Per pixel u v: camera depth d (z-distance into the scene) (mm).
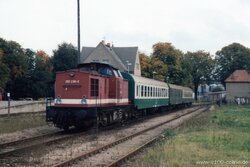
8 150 15930
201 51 129125
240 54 121438
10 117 30938
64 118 22641
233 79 108875
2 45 89438
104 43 86312
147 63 96062
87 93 22656
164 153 14648
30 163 13016
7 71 82688
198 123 29125
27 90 90000
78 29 32938
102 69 26469
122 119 30047
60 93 23062
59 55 90750
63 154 14930
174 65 98750
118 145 17766
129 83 32562
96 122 23219
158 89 43156
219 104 77375
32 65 97000
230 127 26312
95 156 14602
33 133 22531
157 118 37406
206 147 16625
